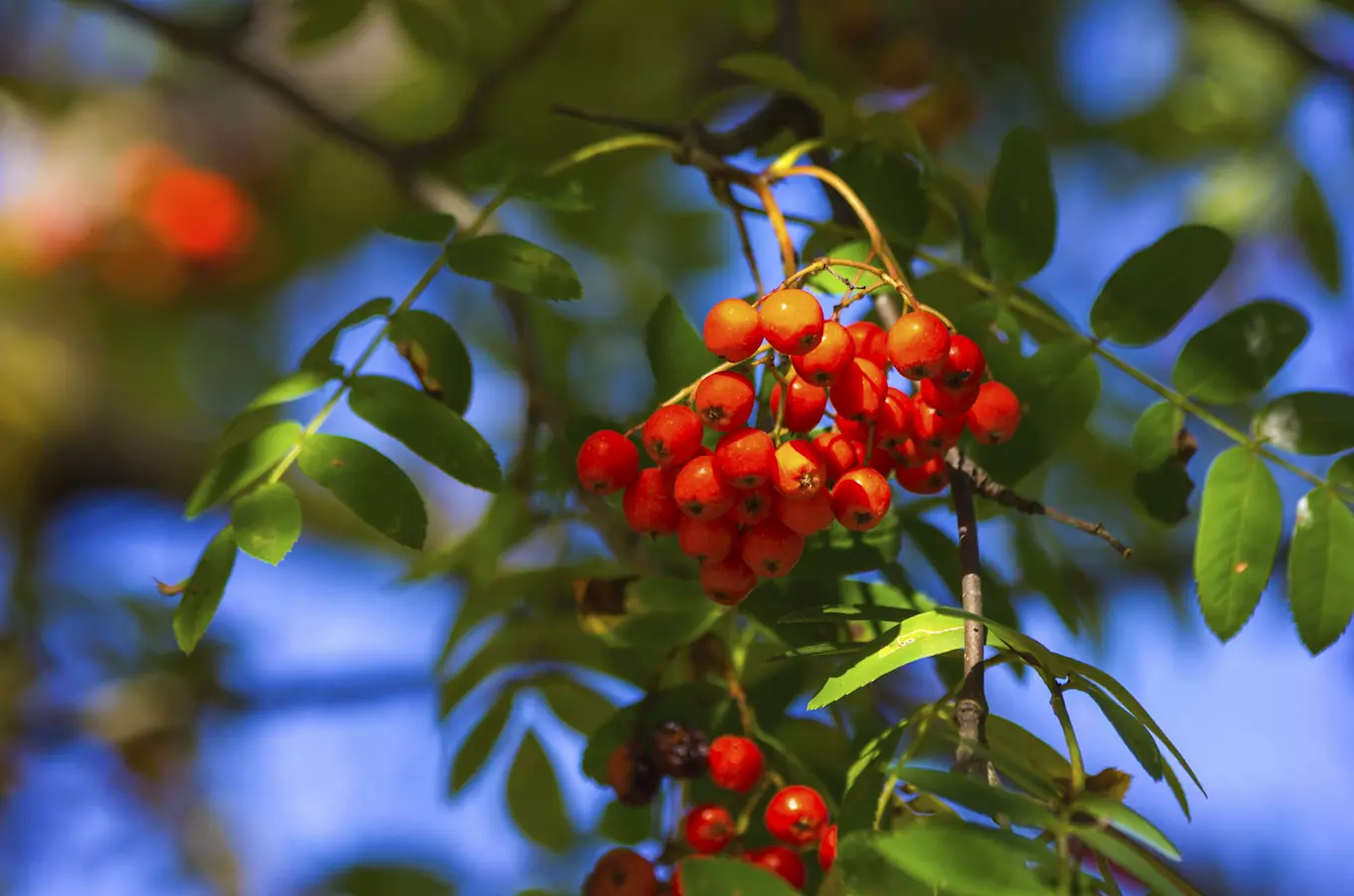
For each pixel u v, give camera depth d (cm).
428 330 77
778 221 78
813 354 72
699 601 77
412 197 96
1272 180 98
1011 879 68
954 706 73
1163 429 77
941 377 72
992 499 74
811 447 72
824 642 76
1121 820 69
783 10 88
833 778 76
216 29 98
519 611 81
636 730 76
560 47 105
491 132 98
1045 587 81
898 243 79
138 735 107
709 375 72
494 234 78
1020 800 69
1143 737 71
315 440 74
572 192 79
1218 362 77
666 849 74
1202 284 77
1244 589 75
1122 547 73
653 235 104
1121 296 77
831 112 80
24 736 107
